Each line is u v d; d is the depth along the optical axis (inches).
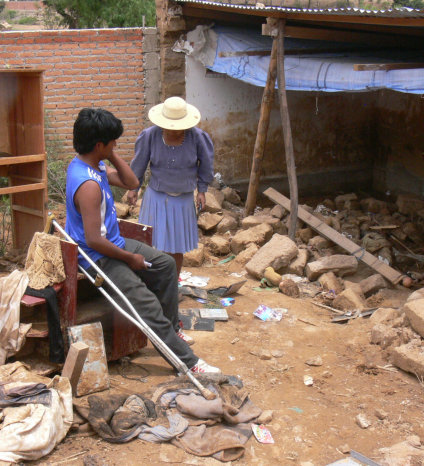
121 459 135.3
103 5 629.9
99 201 154.4
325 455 142.6
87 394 158.2
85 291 180.1
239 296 240.2
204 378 158.7
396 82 254.1
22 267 259.1
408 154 421.4
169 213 212.1
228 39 353.4
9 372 150.6
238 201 384.2
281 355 191.2
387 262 301.0
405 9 212.1
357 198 404.5
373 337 199.6
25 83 248.1
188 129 205.6
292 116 417.1
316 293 248.8
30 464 131.9
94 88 378.9
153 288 175.8
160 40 374.3
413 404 164.4
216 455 138.6
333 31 304.3
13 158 240.4
